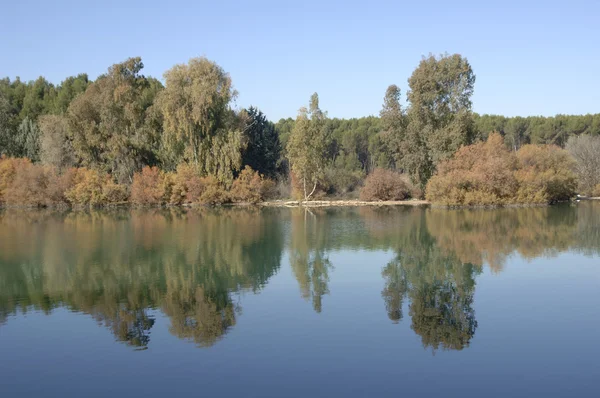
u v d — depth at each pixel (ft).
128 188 218.59
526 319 53.16
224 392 37.73
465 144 210.38
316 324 52.01
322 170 231.91
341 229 126.93
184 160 221.05
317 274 75.10
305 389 37.99
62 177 209.67
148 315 55.93
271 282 70.28
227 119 218.79
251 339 48.03
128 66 225.76
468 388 37.96
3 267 80.64
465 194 190.49
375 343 46.80
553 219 144.77
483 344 46.37
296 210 192.03
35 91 293.64
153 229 129.18
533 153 207.21
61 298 62.95
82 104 221.25
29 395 37.70
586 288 65.16
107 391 38.19
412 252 92.79
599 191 227.61
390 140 233.35
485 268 78.13
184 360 43.42
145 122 227.61
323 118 228.22
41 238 112.68
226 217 163.12
